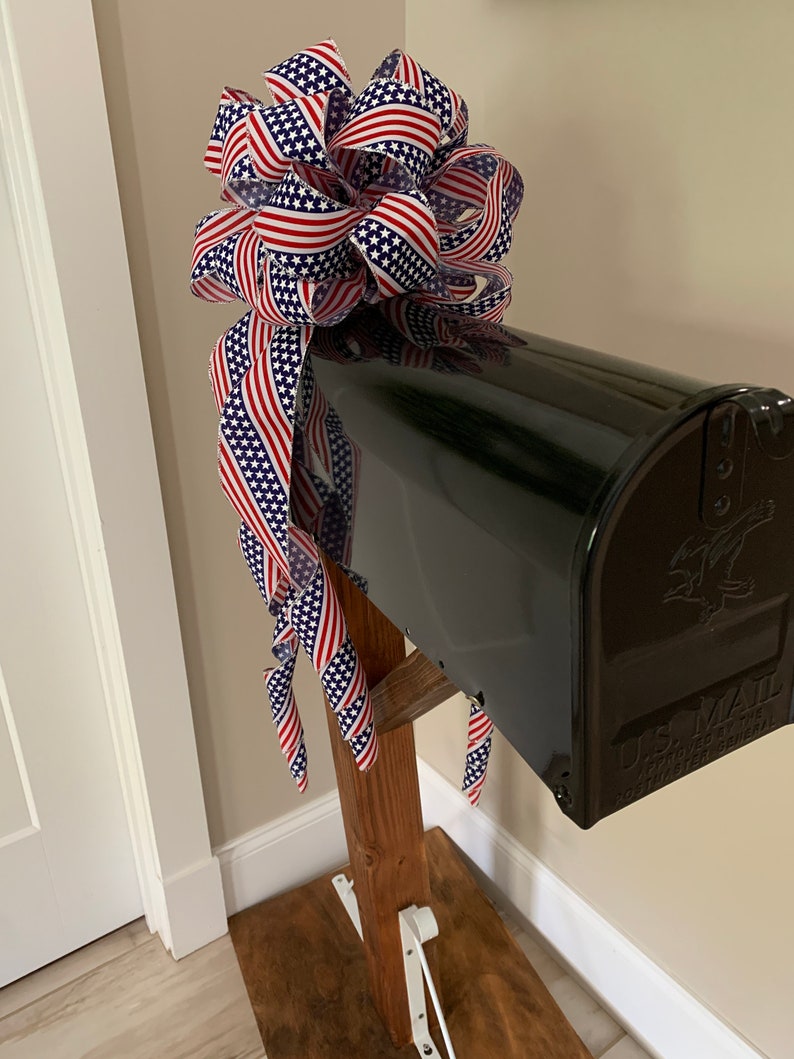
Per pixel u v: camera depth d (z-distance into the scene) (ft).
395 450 1.60
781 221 2.08
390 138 1.66
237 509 2.10
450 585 1.57
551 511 1.24
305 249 1.70
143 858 3.85
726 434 1.22
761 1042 3.01
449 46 2.86
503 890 4.14
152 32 2.57
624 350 2.59
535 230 2.75
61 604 3.35
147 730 3.41
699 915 3.08
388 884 3.09
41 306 2.75
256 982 3.77
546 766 1.46
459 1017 3.56
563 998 3.73
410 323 1.87
